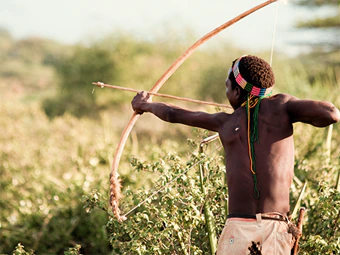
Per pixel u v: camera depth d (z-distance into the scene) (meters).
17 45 179.88
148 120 35.53
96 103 51.19
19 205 16.80
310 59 60.22
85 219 14.84
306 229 10.72
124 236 10.52
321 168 13.02
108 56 52.50
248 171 7.58
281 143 7.64
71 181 16.33
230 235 7.51
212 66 56.62
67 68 53.12
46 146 23.25
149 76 52.12
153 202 13.35
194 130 11.15
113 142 22.16
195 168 10.64
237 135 7.75
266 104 7.81
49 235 14.73
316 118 7.48
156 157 16.47
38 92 98.25
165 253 10.08
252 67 7.83
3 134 25.59
